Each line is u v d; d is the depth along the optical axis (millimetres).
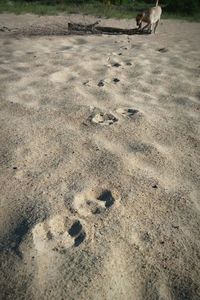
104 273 1532
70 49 5492
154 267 1594
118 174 2234
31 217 1822
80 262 1578
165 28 8984
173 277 1557
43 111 3035
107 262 1587
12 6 10688
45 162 2311
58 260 1582
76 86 3713
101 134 2729
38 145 2504
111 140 2652
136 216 1893
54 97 3359
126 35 7336
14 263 1552
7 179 2119
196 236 1800
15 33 6730
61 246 1662
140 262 1611
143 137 2748
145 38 7141
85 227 1780
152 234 1781
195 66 5027
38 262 1562
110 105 3299
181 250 1702
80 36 6809
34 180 2125
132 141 2668
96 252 1638
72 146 2523
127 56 5277
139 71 4520
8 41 5836
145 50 5844
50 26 7914
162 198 2051
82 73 4219
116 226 1808
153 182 2188
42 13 9898
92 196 2035
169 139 2764
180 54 5758
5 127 2709
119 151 2504
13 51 5094
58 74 4066
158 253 1671
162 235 1781
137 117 3080
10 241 1667
